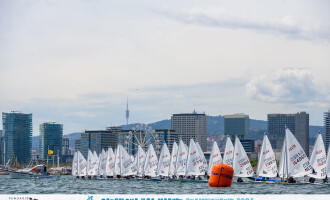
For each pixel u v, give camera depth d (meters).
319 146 177.62
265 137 185.00
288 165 176.25
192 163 195.38
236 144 187.50
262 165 185.00
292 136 176.12
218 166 162.50
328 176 177.38
